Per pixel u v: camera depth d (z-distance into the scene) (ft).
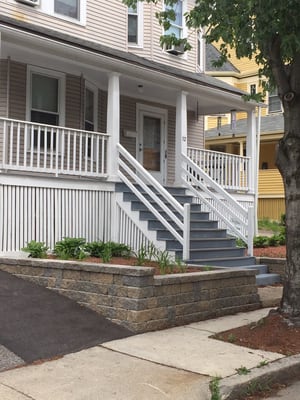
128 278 22.79
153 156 52.75
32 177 34.42
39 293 24.72
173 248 34.96
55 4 45.68
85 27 47.78
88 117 45.70
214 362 18.74
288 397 16.62
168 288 23.80
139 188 40.70
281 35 23.52
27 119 40.75
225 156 50.11
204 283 25.61
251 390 16.87
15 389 15.87
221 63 30.63
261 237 47.62
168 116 54.24
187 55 57.82
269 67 27.22
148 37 53.72
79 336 21.08
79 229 37.06
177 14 56.59
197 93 47.37
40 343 19.92
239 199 51.55
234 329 23.22
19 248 33.55
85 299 24.03
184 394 15.84
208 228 39.04
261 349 20.44
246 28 26.17
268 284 35.42
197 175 47.83
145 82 43.47
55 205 35.76
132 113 50.57
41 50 35.55
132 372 17.62
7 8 42.45
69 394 15.62
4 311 22.15
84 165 40.45
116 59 38.47
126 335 21.99
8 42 33.71
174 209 39.24
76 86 43.65
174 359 19.02
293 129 23.40
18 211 33.68
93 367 18.06
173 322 23.90
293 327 22.49
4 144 33.55
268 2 22.59
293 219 23.47
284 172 23.71
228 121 93.20
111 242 34.76
